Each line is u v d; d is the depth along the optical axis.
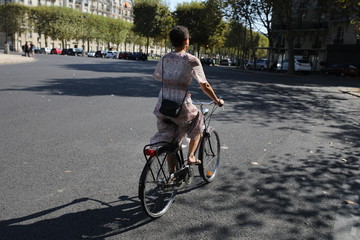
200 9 56.19
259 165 4.69
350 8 24.89
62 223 2.93
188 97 3.13
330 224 3.12
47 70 19.66
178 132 3.21
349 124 8.05
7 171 4.01
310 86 19.53
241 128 6.95
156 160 3.04
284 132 6.81
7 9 69.25
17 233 2.75
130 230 2.87
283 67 40.41
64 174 4.01
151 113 7.86
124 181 3.89
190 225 3.00
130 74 19.53
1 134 5.56
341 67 35.75
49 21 72.81
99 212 3.16
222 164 4.66
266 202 3.53
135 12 67.94
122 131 6.10
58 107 8.11
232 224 3.04
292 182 4.12
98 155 4.75
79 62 33.62
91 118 7.07
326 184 4.10
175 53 3.06
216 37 58.75
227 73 29.98
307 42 47.03
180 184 3.32
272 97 12.69
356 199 3.69
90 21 78.56
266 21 35.50
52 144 5.15
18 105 8.10
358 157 5.27
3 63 24.70
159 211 3.19
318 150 5.59
